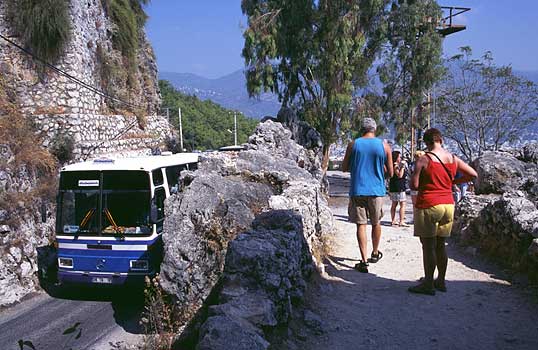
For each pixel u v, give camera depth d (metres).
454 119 37.41
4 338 8.64
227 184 8.02
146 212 9.85
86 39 22.19
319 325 5.46
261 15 25.62
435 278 7.18
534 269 6.75
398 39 28.25
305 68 27.06
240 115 75.62
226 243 6.75
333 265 7.90
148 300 8.07
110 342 7.89
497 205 8.28
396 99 29.19
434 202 6.20
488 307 6.02
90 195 10.06
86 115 20.28
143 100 31.88
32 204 14.56
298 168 11.61
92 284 9.90
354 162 7.49
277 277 5.20
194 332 6.23
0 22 19.39
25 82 19.39
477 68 37.78
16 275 12.27
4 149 15.41
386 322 5.64
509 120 37.22
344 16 24.81
